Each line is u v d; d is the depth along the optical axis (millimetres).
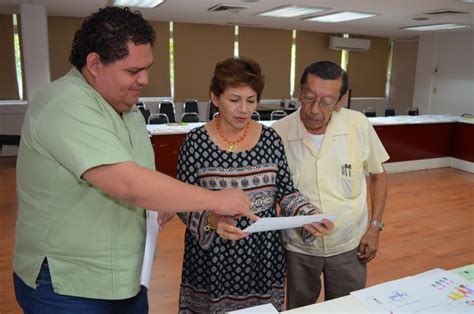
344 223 1430
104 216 921
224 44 9008
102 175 786
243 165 1185
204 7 6016
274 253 1280
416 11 5977
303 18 7059
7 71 7164
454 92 9023
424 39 9672
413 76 10406
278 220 996
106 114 875
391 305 979
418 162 6355
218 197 881
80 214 901
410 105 10555
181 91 8852
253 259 1227
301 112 1380
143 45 822
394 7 5676
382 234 3676
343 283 1497
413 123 6125
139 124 1099
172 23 8477
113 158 776
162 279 2799
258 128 1236
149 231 1090
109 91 858
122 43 793
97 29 804
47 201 890
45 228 905
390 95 10945
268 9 6062
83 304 952
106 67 823
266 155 1214
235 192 927
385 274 2934
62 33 7547
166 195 805
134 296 1060
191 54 8766
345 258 1470
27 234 928
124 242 960
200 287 1238
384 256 3223
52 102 828
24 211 930
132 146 1018
